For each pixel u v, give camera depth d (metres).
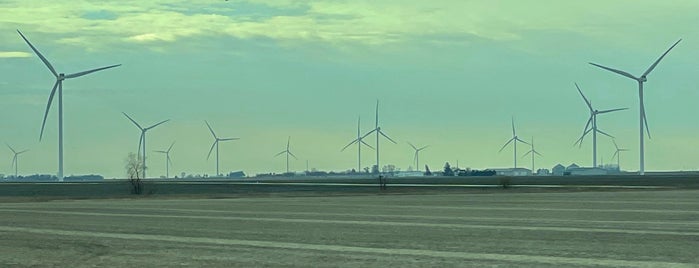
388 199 63.25
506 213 40.62
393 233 28.61
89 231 30.86
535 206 47.84
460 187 103.06
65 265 20.03
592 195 67.81
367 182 140.12
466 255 21.27
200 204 56.38
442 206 49.25
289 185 122.31
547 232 28.28
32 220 38.25
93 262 20.56
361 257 20.97
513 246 23.52
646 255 20.95
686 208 44.06
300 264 19.55
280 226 32.69
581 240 25.16
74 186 132.00
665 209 43.09
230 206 52.34
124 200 68.56
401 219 36.56
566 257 20.62
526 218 36.38
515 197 64.75
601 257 20.58
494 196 68.25
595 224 32.06
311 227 31.98
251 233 29.11
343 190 98.00
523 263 19.44
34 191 108.00
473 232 28.69
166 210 47.28
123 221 36.78
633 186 100.31
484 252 21.95
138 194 91.12
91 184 144.75
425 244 24.36
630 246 23.25
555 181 132.62
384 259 20.47
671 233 27.52
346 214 41.19
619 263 19.30
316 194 81.94
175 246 24.44
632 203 50.72
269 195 79.75
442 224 33.00
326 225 33.06
